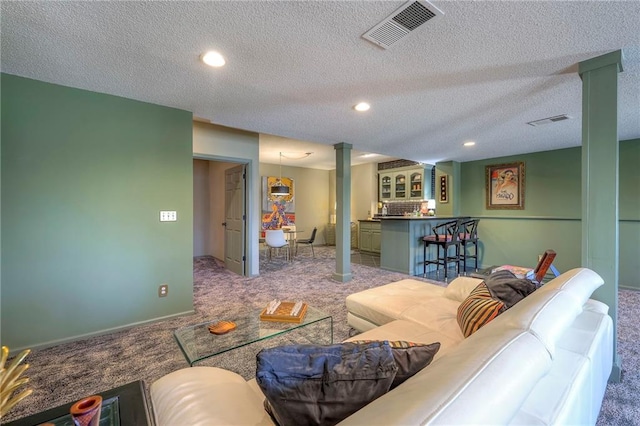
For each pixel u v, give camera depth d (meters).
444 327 1.81
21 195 2.27
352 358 0.87
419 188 7.18
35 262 2.32
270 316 2.07
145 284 2.81
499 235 5.53
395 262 5.27
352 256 7.01
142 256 2.79
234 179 5.18
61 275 2.42
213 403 1.03
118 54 1.92
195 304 3.41
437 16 1.53
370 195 8.05
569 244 4.74
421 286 2.73
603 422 1.49
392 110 2.97
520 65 2.06
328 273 5.07
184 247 3.03
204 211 7.03
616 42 1.75
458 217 5.61
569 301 1.19
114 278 2.65
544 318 0.98
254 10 1.49
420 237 5.21
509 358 0.73
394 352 0.94
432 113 3.05
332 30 1.66
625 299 3.59
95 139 2.55
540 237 5.03
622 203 4.18
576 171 4.66
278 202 8.05
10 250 2.23
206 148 4.31
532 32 1.67
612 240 1.83
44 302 2.36
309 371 0.82
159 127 2.86
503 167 5.48
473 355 0.74
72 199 2.46
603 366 1.48
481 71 2.14
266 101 2.74
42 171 2.34
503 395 0.63
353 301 2.41
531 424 0.79
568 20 1.55
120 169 2.67
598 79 1.92
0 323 2.20
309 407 0.79
